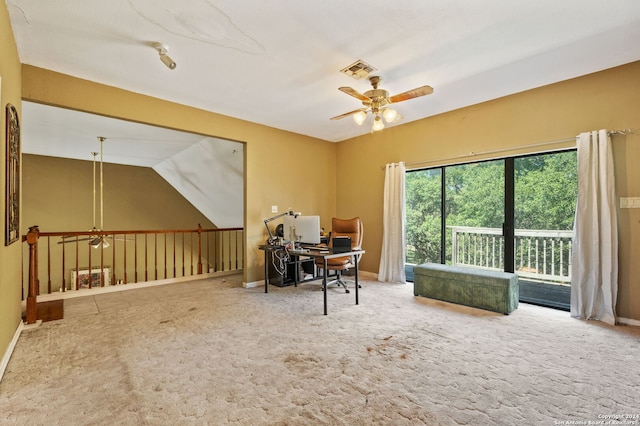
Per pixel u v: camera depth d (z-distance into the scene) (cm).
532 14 219
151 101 364
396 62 288
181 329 284
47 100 296
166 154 638
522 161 377
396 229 477
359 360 223
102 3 205
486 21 227
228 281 495
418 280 394
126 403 173
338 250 361
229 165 570
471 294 346
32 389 186
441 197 455
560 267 383
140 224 736
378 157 520
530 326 288
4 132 207
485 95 371
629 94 293
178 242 772
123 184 724
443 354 232
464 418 159
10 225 222
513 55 277
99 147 580
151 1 204
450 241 449
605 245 295
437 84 338
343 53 272
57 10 212
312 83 332
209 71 304
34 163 629
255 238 467
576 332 273
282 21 227
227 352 236
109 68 296
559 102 334
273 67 296
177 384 192
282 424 155
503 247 400
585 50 268
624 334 268
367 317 315
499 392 182
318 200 562
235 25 231
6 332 219
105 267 676
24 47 257
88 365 216
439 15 220
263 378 199
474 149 401
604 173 296
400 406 170
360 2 206
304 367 213
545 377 199
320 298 388
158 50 258
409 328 284
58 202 650
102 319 311
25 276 565
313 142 557
